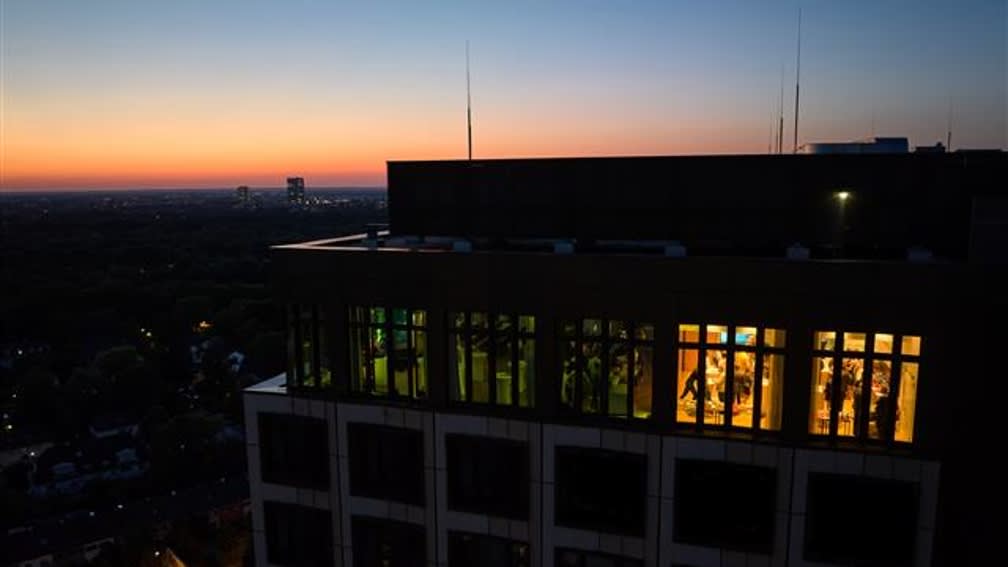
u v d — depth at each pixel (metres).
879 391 20.42
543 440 23.30
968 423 19.59
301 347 26.38
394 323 24.98
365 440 25.89
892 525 20.56
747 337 21.28
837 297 20.19
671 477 21.98
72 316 177.25
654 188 28.11
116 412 140.75
